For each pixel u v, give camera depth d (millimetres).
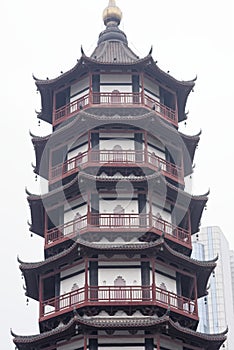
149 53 56062
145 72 57312
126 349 47438
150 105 56344
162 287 50531
